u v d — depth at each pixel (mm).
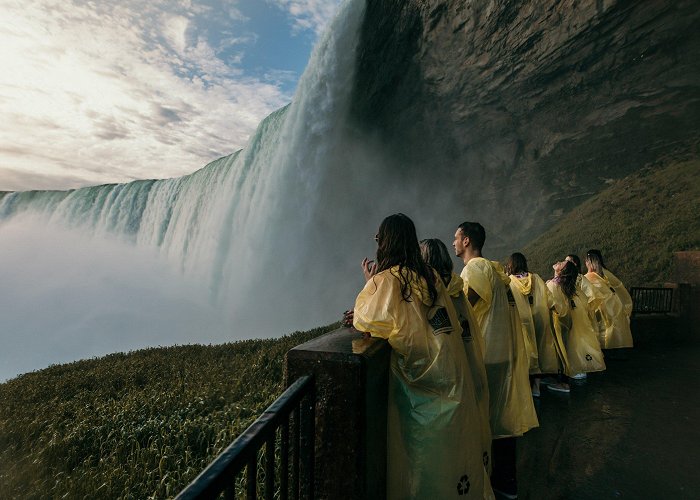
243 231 34312
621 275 14539
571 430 3967
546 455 3459
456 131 30484
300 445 1679
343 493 1647
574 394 5078
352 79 31375
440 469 1769
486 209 30203
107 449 4473
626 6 19547
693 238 14461
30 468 4047
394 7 26312
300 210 33094
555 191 26609
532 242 23969
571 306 5785
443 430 1776
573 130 25250
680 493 2859
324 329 10703
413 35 26656
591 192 24703
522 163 28344
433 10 24812
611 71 22359
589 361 5695
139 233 49094
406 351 1817
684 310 9180
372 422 1762
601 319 7051
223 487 929
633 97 22484
